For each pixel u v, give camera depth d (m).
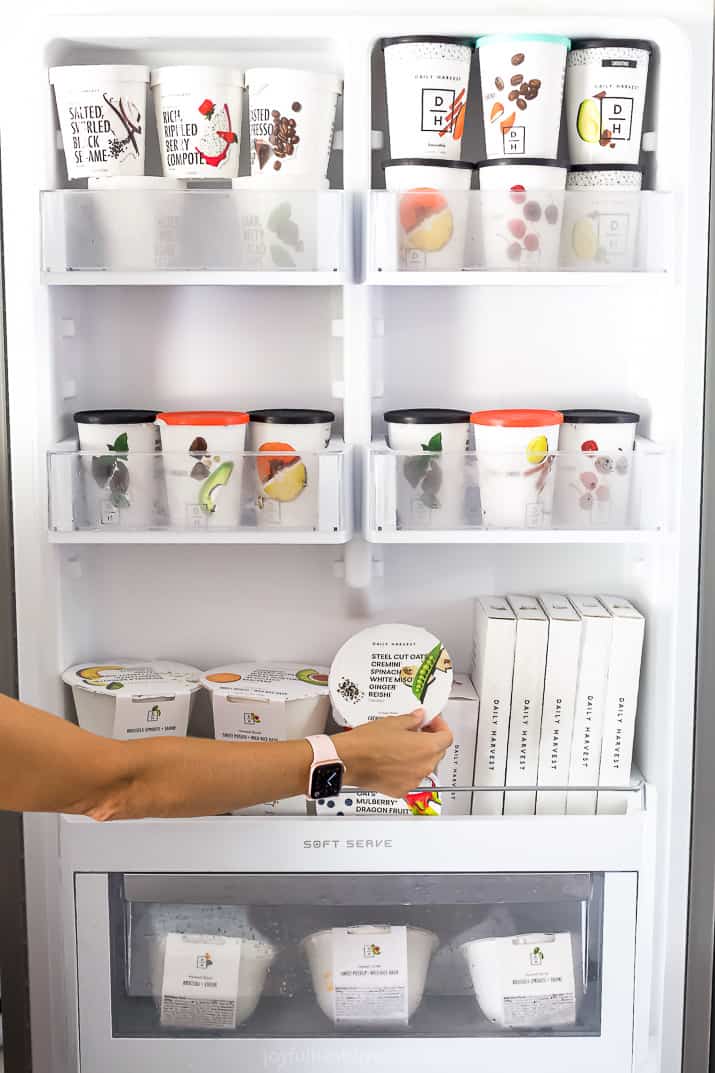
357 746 1.25
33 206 1.38
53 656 1.46
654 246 1.34
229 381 1.57
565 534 1.38
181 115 1.36
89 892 1.42
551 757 1.46
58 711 1.47
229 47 1.44
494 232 1.33
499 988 1.44
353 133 1.39
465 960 1.45
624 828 1.41
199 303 1.55
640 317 1.55
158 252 1.34
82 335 1.56
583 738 1.45
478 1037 1.44
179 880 1.42
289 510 1.39
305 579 1.59
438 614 1.60
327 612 1.60
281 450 1.43
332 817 1.42
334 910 1.44
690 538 1.42
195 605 1.60
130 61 1.47
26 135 1.38
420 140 1.36
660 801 1.47
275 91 1.34
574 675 1.44
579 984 1.45
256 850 1.41
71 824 1.41
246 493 1.41
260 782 1.20
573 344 1.56
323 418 1.43
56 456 1.37
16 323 1.39
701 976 1.47
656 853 1.47
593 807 1.47
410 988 1.44
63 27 1.37
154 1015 1.45
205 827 1.41
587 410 1.52
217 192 1.33
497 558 1.59
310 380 1.57
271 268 1.34
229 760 1.19
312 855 1.41
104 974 1.43
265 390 1.57
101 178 1.36
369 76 1.38
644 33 1.38
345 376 1.44
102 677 1.48
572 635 1.43
